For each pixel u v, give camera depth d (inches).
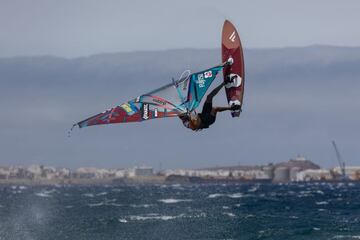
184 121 2055.9
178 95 2017.7
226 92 2178.9
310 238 6560.0
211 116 2126.0
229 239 6663.4
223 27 2228.1
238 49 2197.3
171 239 6830.7
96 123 1929.1
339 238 6466.5
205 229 7775.6
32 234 7687.0
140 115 1963.6
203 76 2030.0
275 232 7165.4
